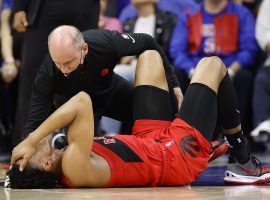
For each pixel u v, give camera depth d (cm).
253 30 2278
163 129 1222
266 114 2227
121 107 1418
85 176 1099
